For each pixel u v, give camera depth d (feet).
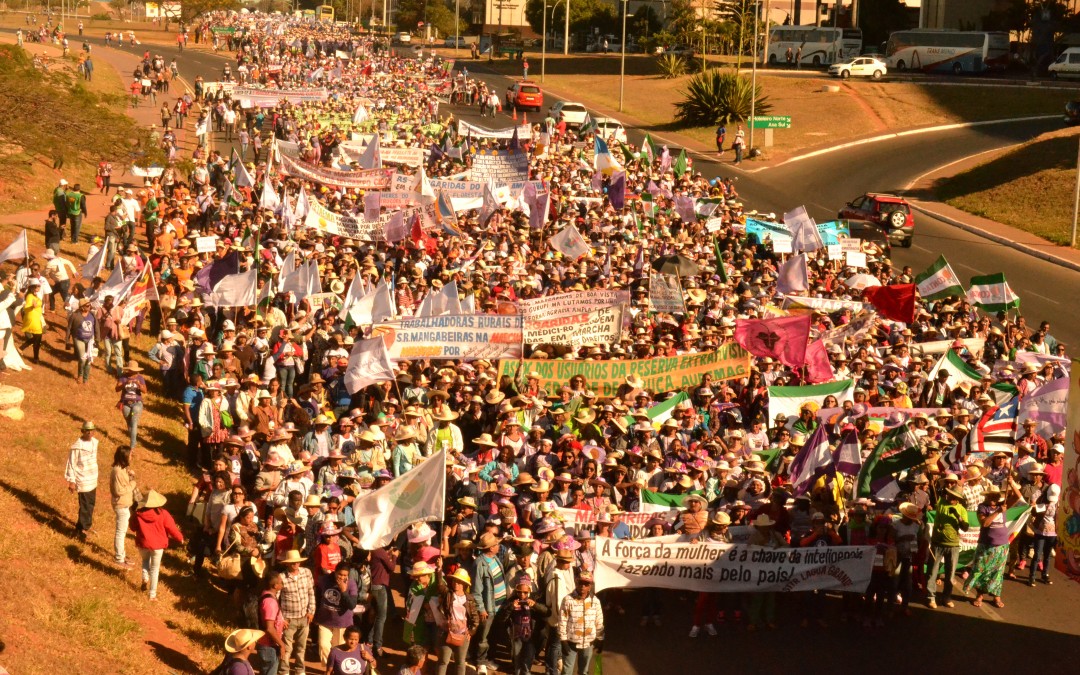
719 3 369.30
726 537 54.49
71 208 119.55
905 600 57.36
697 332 81.61
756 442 65.62
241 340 75.51
